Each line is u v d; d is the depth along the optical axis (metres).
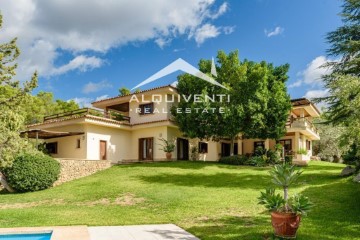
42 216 12.72
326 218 10.70
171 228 10.73
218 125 26.95
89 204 15.56
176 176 21.72
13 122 18.48
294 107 34.69
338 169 25.08
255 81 26.69
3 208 15.39
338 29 19.67
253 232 9.48
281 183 9.24
